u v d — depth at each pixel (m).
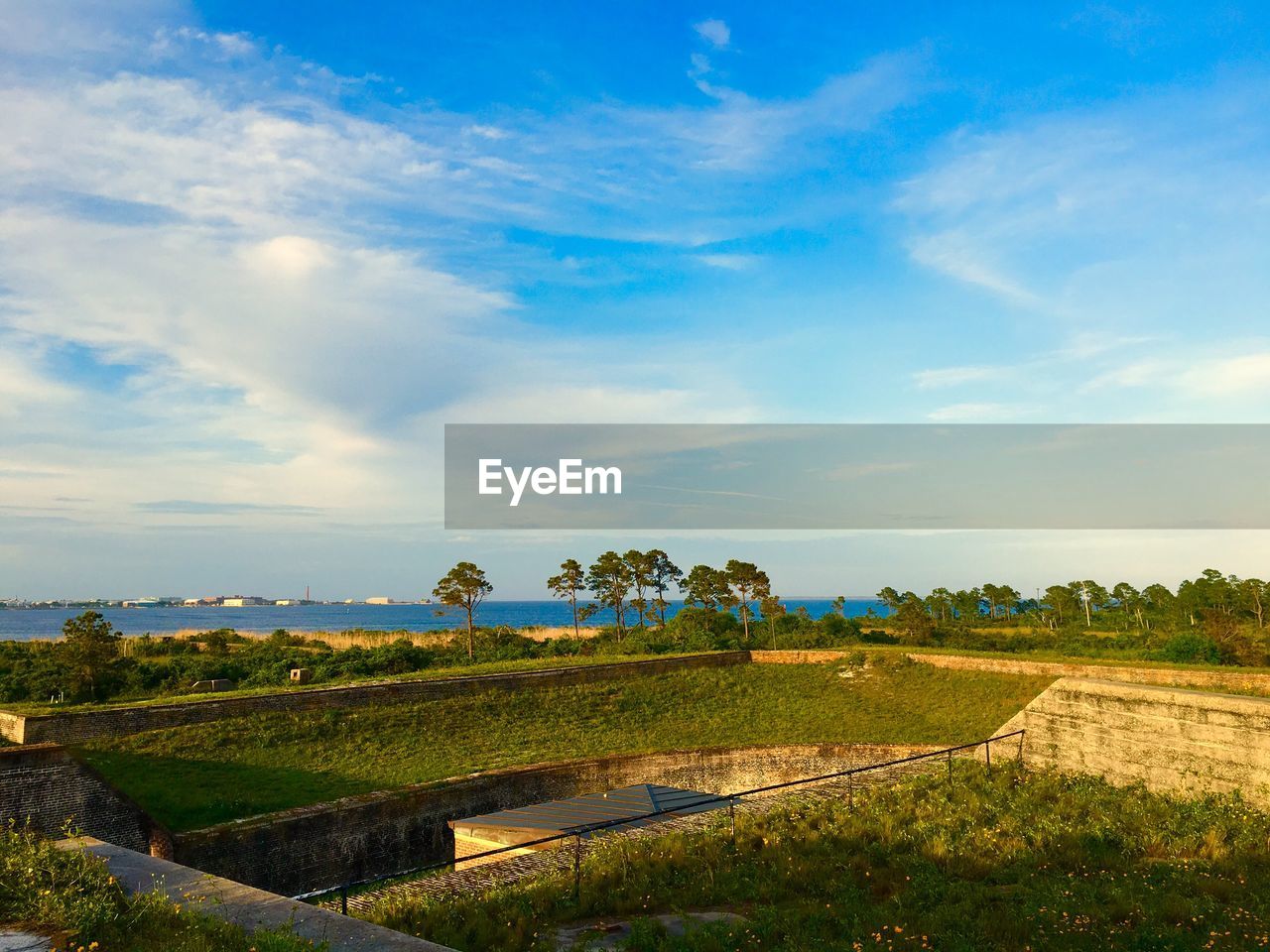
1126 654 43.88
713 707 38.16
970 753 23.66
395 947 7.80
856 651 43.62
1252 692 28.08
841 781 21.61
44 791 22.28
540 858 15.27
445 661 53.78
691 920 11.24
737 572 59.22
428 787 25.53
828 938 10.58
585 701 37.47
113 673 42.91
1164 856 14.73
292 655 52.94
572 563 65.94
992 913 11.30
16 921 7.77
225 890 9.38
